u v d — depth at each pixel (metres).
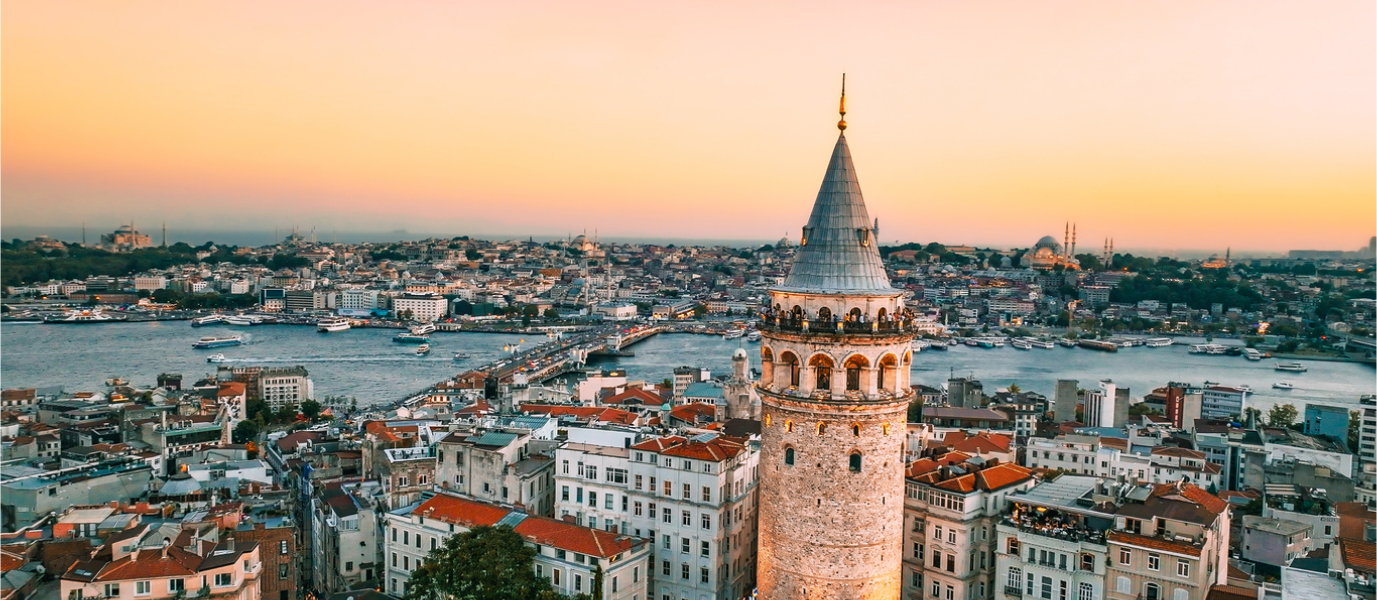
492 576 136.88
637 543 155.50
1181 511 137.62
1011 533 146.38
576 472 176.12
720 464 159.62
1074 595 139.62
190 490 199.12
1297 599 110.25
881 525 86.56
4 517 191.12
